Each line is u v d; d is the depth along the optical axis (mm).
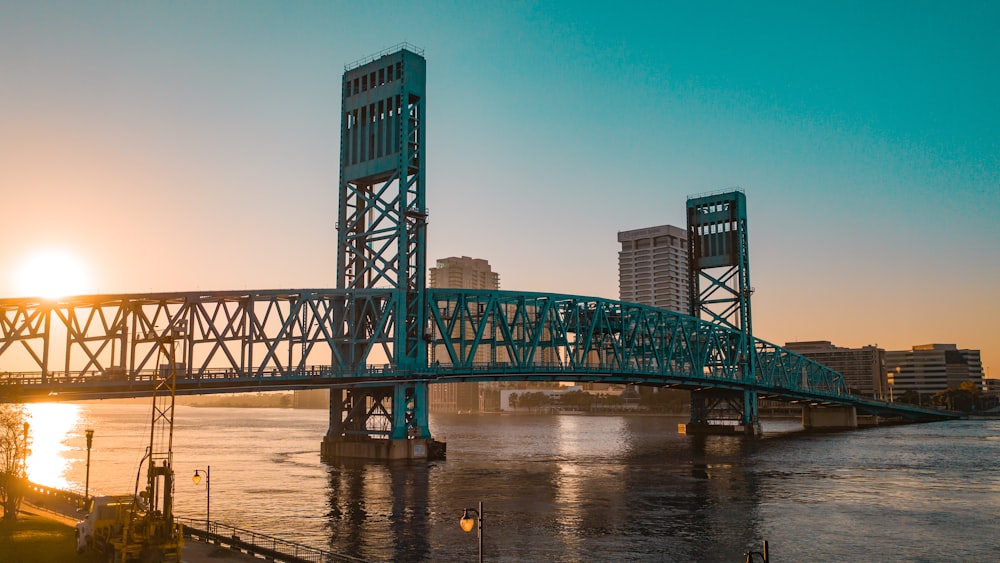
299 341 115375
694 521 76750
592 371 159375
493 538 68750
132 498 56625
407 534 70312
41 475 129875
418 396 132750
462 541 67500
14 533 62375
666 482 106500
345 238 137875
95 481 120438
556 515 79812
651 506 85500
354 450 132875
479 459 140000
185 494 97250
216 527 65625
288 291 113250
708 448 170250
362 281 137375
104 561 52625
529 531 71688
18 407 82125
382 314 129625
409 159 136250
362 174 137875
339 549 64312
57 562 53094
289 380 112000
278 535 69750
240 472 124312
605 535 70062
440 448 134875
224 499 91938
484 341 142250
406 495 93312
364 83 140500
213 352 102500
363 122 140125
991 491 97438
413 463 127625
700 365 195750
